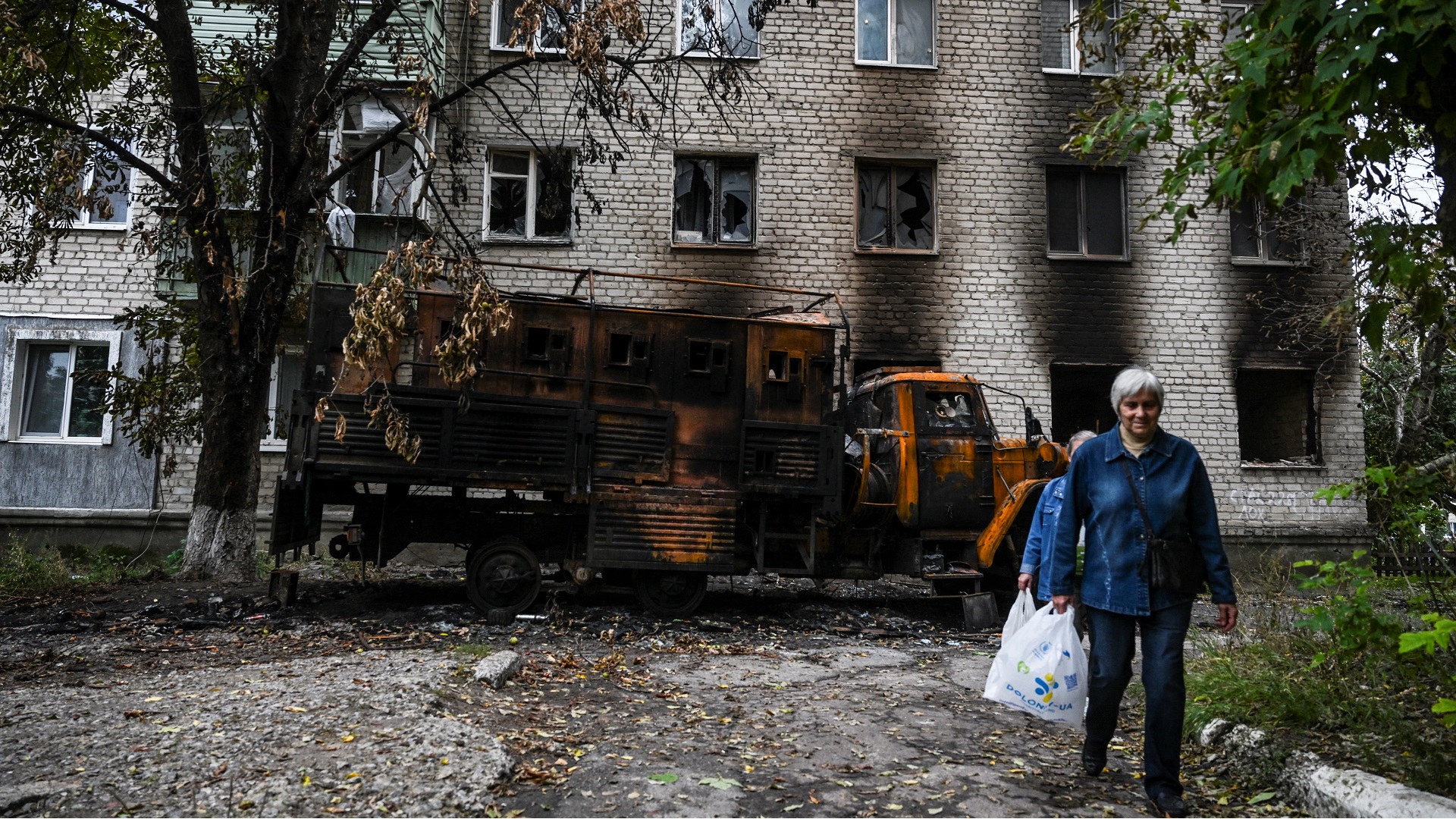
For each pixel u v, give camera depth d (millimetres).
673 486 8320
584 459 8047
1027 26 14461
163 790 3250
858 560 9219
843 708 5148
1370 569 4074
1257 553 13562
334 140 12828
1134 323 14078
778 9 14195
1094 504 3787
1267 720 4238
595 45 8484
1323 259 11562
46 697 4523
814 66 14180
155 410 11828
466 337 7289
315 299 7918
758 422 8492
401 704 4328
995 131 14281
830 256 13938
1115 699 3779
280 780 3330
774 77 14117
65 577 9742
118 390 11250
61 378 13656
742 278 13844
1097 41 14250
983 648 7703
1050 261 14094
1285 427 14539
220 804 3158
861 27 14477
